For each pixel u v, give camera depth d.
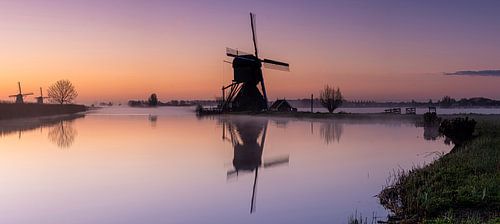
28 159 20.09
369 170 16.72
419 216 9.37
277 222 9.95
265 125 46.59
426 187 11.29
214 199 12.21
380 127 42.72
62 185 14.17
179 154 21.91
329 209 10.89
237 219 10.25
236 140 29.56
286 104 80.44
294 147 25.08
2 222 10.20
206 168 17.48
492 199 9.70
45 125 47.53
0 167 17.81
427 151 22.56
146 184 14.30
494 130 25.22
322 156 21.00
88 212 10.96
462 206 9.55
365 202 11.48
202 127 43.44
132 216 10.59
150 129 40.62
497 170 12.39
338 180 14.70
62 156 21.11
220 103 80.81
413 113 65.31
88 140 29.53
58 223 10.09
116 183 14.47
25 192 13.21
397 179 14.15
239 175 15.88
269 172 16.50
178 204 11.70
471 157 14.76
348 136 32.41
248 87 69.19
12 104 67.62
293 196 12.41
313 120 56.47
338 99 77.81
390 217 9.82
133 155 21.47
